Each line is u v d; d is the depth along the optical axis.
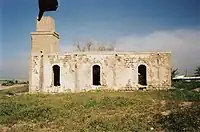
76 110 24.23
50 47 42.09
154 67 38.31
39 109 23.48
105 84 38.78
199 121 15.84
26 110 23.22
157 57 38.31
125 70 38.66
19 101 30.47
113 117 19.30
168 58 38.12
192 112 18.08
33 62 40.47
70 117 20.86
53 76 40.72
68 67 39.62
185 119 16.22
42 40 42.16
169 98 29.70
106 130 15.81
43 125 18.45
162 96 31.17
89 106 26.02
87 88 39.06
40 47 42.09
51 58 40.06
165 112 20.03
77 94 35.12
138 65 38.53
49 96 34.97
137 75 38.41
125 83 38.47
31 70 40.44
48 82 39.88
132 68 38.56
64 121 19.38
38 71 40.28
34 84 40.28
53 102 28.92
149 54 38.44
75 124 18.05
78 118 20.11
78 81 39.28
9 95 39.94
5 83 75.75
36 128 17.69
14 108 25.31
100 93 35.12
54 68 41.69
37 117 21.47
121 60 38.81
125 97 29.98
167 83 37.94
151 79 38.22
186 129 14.45
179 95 31.02
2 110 24.03
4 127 18.50
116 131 15.43
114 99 28.42
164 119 16.91
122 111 22.56
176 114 17.66
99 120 18.25
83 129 16.28
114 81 38.66
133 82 38.38
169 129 14.88
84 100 29.09
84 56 39.38
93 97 31.08
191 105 22.05
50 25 42.59
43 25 42.56
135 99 28.81
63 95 35.41
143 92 35.41
